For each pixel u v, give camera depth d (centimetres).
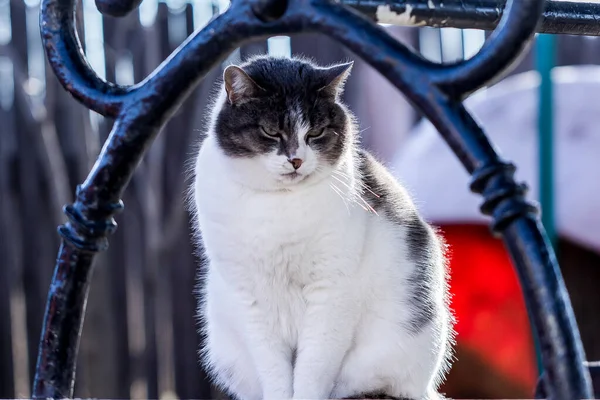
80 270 158
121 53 636
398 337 316
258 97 319
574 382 117
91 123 635
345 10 140
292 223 300
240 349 326
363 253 312
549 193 489
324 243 302
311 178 309
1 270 625
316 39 672
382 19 173
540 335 121
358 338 320
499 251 593
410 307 319
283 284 311
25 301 630
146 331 653
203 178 318
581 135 612
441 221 598
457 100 134
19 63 612
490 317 595
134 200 647
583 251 589
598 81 648
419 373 322
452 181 605
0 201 618
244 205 305
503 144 619
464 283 602
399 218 329
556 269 123
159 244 646
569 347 118
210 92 582
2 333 627
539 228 125
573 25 193
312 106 322
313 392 306
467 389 603
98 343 635
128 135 151
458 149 132
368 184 329
